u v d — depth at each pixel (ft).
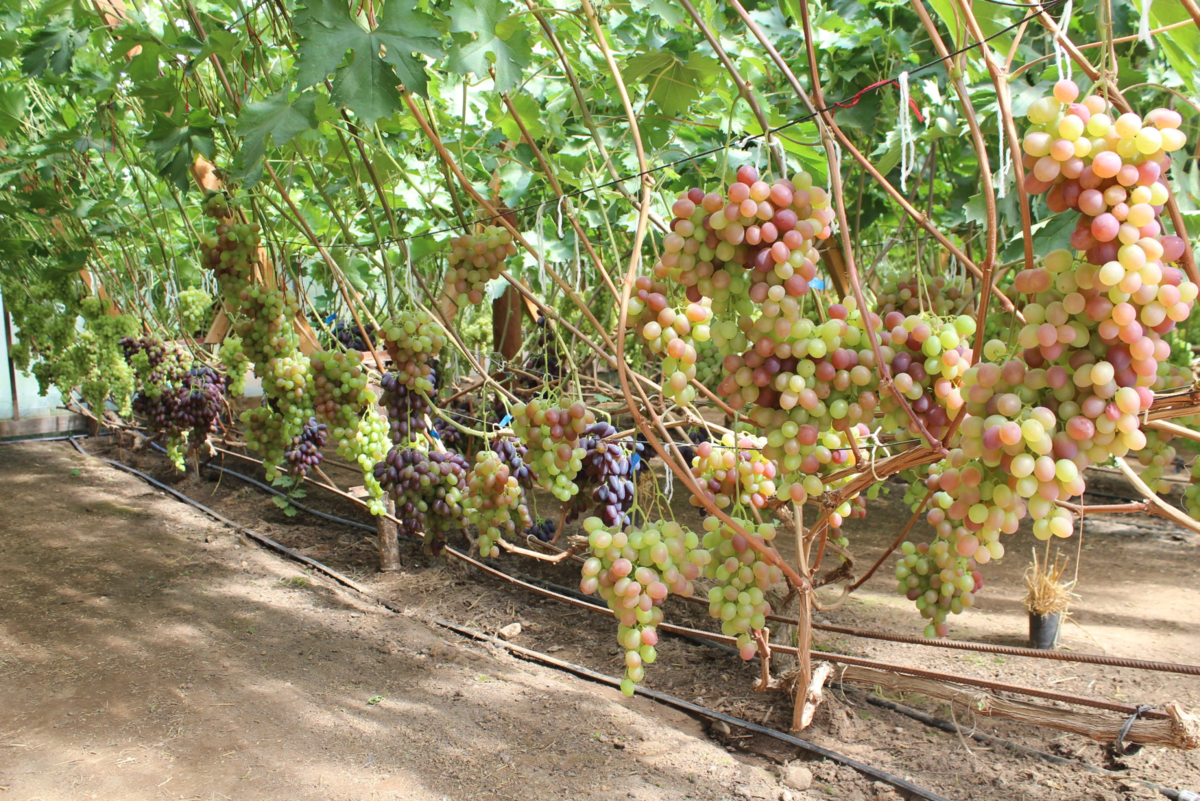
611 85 11.90
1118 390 3.76
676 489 23.47
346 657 13.70
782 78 11.72
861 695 11.78
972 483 4.26
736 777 9.81
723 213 4.82
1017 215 9.48
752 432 7.95
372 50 6.75
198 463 25.77
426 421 11.02
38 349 24.08
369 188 14.14
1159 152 3.51
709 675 12.78
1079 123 3.52
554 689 12.46
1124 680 12.07
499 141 12.71
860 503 9.39
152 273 23.13
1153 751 10.11
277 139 8.09
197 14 9.87
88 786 9.79
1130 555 17.95
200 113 10.73
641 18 11.87
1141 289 3.58
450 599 16.51
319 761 10.37
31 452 29.94
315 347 12.29
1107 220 3.51
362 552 19.43
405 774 10.06
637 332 6.02
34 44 11.91
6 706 11.83
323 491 24.34
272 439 12.57
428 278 19.03
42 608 15.67
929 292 9.52
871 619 14.66
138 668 13.12
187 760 10.39
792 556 17.65
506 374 13.47
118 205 17.13
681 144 11.46
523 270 13.60
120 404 21.84
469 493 9.68
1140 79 9.60
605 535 6.13
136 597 16.37
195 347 19.54
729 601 6.86
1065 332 3.78
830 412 5.14
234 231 11.05
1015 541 19.20
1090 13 10.15
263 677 12.86
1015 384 4.05
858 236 11.69
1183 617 14.47
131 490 25.29
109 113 13.74
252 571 18.19
